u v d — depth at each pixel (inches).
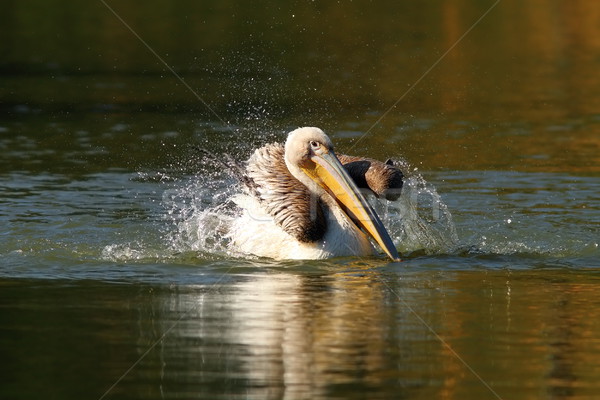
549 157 728.3
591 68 1192.2
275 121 890.7
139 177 658.2
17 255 449.7
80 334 325.7
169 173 674.8
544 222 526.3
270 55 1224.8
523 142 792.3
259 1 1563.7
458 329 332.2
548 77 1138.7
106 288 392.2
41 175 657.6
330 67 1176.2
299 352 305.9
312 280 408.5
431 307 361.1
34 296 377.7
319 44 1304.1
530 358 300.0
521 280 408.2
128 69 1180.5
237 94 1025.5
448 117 916.0
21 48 1304.1
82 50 1291.8
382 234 450.9
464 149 767.1
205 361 298.0
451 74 1156.5
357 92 1039.0
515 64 1221.7
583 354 304.2
